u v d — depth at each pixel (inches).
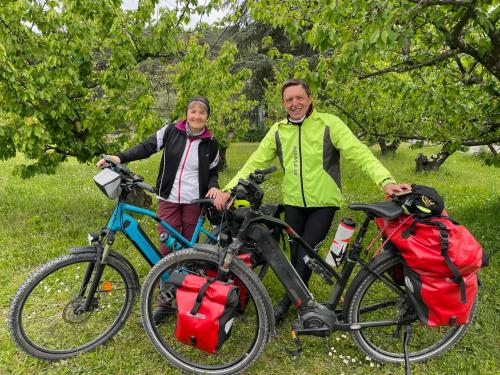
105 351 98.3
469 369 93.2
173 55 205.3
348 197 267.9
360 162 95.1
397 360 95.7
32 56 173.3
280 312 109.3
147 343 102.0
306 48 428.8
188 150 106.9
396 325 94.5
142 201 218.2
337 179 102.3
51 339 102.6
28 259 149.1
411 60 140.8
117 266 98.1
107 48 201.8
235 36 454.6
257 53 470.3
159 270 90.6
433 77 174.4
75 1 163.9
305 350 99.9
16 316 89.5
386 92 181.0
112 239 93.6
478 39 138.8
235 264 87.8
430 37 133.4
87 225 190.4
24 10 165.9
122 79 183.3
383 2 92.2
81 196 249.9
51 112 170.9
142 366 94.4
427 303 82.9
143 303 91.7
